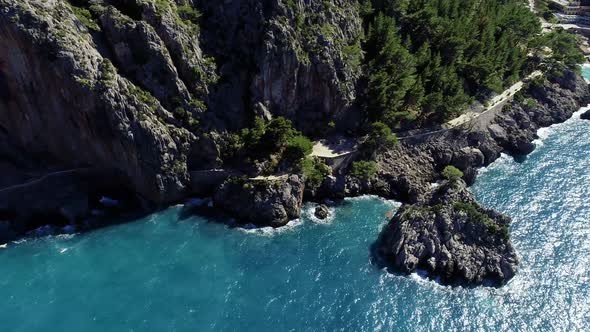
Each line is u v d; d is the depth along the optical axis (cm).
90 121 10369
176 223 10850
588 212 11225
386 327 8462
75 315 8550
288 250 10162
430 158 12950
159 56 10825
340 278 9456
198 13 11825
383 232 10462
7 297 8869
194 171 11469
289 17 12031
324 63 12300
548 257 9944
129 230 10612
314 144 12544
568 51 17812
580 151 13900
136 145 10600
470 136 13612
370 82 13062
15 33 9519
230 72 11906
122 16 10625
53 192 10862
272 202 10881
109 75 10300
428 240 9675
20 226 10500
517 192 12031
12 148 10825
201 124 11369
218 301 8906
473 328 8450
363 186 12069
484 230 9738
